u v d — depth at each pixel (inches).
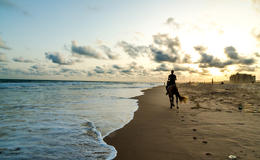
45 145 152.5
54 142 160.1
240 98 540.1
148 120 252.8
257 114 284.0
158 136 178.4
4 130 193.8
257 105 382.3
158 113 309.6
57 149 143.8
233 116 270.1
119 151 140.5
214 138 167.3
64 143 157.9
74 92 777.6
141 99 551.5
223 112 304.7
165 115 290.4
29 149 142.6
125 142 161.6
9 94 634.2
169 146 149.9
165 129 203.8
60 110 325.1
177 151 138.5
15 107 352.5
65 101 454.9
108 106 385.7
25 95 602.2
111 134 186.1
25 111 310.5
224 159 121.1
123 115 289.6
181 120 250.4
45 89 951.0
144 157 128.7
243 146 145.5
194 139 166.1
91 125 222.8
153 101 505.4
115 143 159.0
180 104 432.5
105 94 713.6
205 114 288.5
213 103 422.9
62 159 124.6
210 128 203.3
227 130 193.3
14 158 125.0
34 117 262.4
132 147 149.1
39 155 131.4
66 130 198.7
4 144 153.0
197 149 141.0
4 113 289.9
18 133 184.4
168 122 239.3
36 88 1020.5
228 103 421.1
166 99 575.8
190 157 126.3
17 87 1071.0
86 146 151.5
